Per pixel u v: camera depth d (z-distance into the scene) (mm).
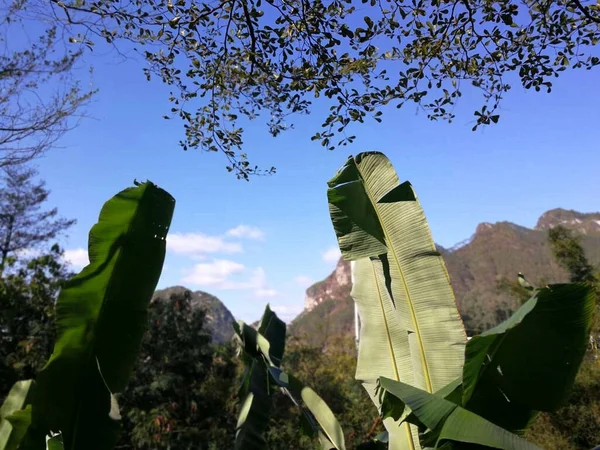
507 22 4781
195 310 15102
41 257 14141
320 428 3920
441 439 1954
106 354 2775
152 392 12945
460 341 2770
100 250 2807
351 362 16922
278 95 5758
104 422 2723
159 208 2916
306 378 15695
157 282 2914
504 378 2256
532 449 1654
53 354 2693
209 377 14938
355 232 3121
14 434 2805
